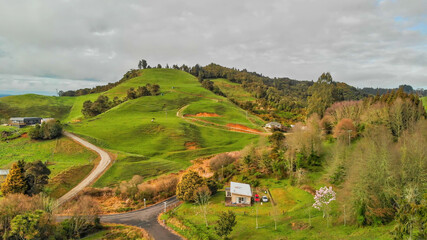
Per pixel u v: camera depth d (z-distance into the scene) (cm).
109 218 6625
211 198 7362
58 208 6938
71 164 9938
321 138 9681
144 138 14050
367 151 5547
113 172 9712
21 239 5056
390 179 4662
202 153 12594
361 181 4603
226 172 9125
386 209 4372
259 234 4916
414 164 4725
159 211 6988
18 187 6831
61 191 8056
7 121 18125
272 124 17338
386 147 5569
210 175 9362
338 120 11088
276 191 7188
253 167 8938
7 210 5241
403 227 3456
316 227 4791
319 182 7062
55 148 11481
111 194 8144
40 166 7681
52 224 5409
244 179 8312
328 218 5053
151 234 5594
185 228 5625
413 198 4094
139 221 6372
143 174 9788
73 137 12838
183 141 14025
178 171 10319
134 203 7531
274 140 10150
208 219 5934
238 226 5406
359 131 9356
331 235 4347
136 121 16375
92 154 11288
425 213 3238
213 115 19700
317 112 15438
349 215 4641
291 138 8838
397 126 8700
